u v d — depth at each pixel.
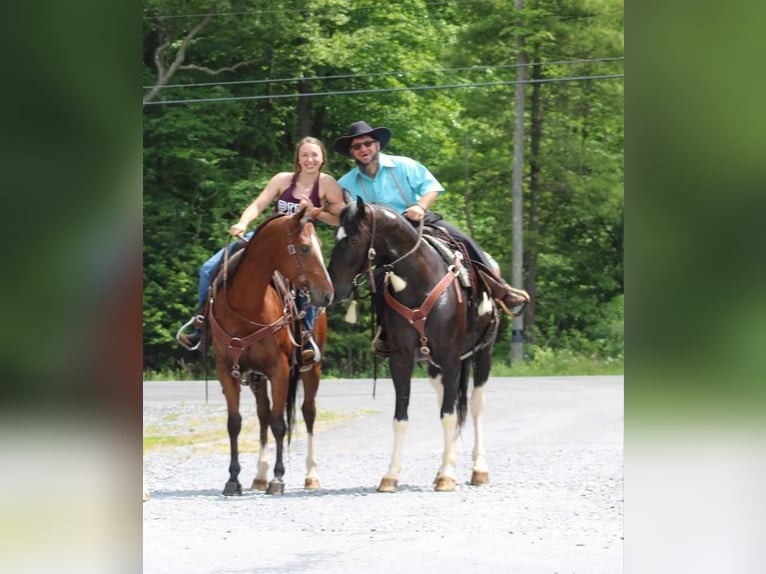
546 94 47.81
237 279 12.16
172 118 42.62
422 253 12.58
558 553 8.79
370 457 17.19
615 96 46.81
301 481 14.32
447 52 46.59
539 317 48.84
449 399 12.84
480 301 13.47
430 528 10.22
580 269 49.06
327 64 44.78
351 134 13.21
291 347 12.72
